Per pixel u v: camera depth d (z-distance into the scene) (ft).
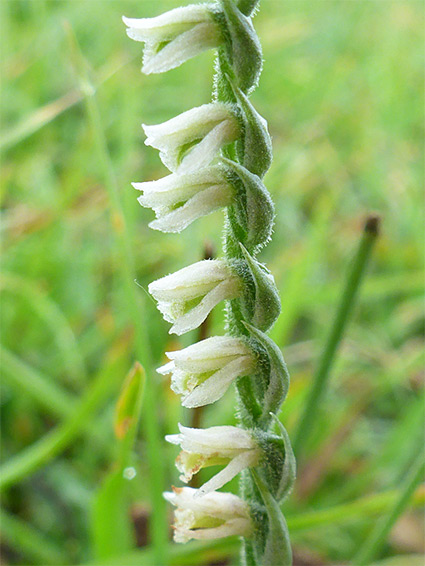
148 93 0.63
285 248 0.52
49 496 0.37
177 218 0.17
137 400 0.26
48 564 0.33
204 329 0.32
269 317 0.17
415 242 0.54
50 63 0.65
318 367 0.28
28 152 0.56
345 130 0.70
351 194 0.60
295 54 0.79
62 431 0.32
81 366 0.40
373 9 0.85
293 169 0.57
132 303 0.30
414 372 0.44
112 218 0.31
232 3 0.16
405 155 0.66
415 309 0.48
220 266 0.18
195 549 0.28
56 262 0.47
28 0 0.74
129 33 0.17
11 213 0.49
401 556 0.35
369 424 0.42
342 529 0.36
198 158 0.17
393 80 0.76
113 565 0.28
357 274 0.27
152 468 0.28
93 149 0.54
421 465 0.26
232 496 0.20
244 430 0.19
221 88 0.17
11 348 0.42
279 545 0.18
